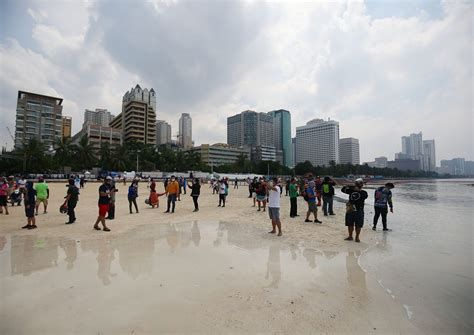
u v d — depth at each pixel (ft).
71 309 13.05
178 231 31.19
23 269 18.51
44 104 324.80
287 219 40.11
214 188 91.56
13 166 212.64
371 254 23.09
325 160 618.03
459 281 17.51
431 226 37.01
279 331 11.53
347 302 14.29
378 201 33.73
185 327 11.67
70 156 230.68
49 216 40.75
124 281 16.49
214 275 17.66
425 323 12.47
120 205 56.34
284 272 18.44
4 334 11.09
